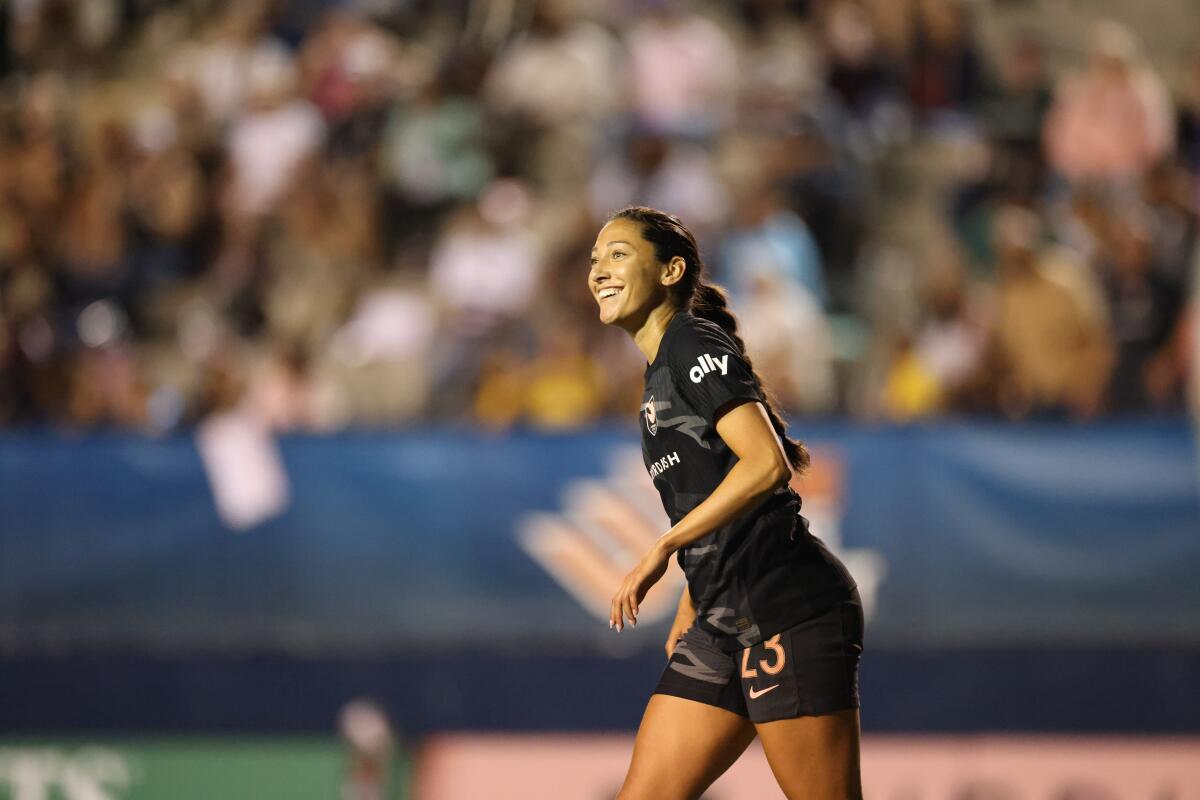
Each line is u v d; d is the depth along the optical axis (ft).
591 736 83.51
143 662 85.30
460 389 99.66
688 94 118.52
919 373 96.84
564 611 84.02
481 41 125.90
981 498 82.99
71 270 111.65
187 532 85.71
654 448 41.11
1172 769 81.15
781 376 95.14
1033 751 81.87
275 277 113.50
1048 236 99.40
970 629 82.48
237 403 98.78
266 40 126.52
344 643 84.74
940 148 116.78
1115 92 110.83
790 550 40.60
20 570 85.76
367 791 83.76
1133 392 96.07
